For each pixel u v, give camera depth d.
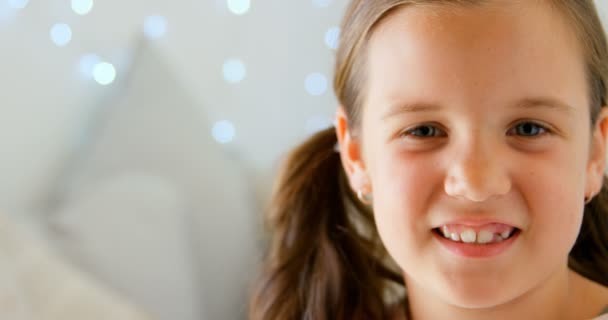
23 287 1.01
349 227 0.96
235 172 1.43
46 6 1.39
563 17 0.75
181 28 1.57
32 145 1.28
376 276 0.96
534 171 0.73
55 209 1.27
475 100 0.73
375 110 0.79
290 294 0.96
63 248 1.13
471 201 0.74
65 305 1.02
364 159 0.82
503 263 0.75
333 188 0.96
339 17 1.59
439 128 0.75
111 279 1.12
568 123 0.74
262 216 1.15
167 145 1.33
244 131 1.63
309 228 0.96
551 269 0.75
